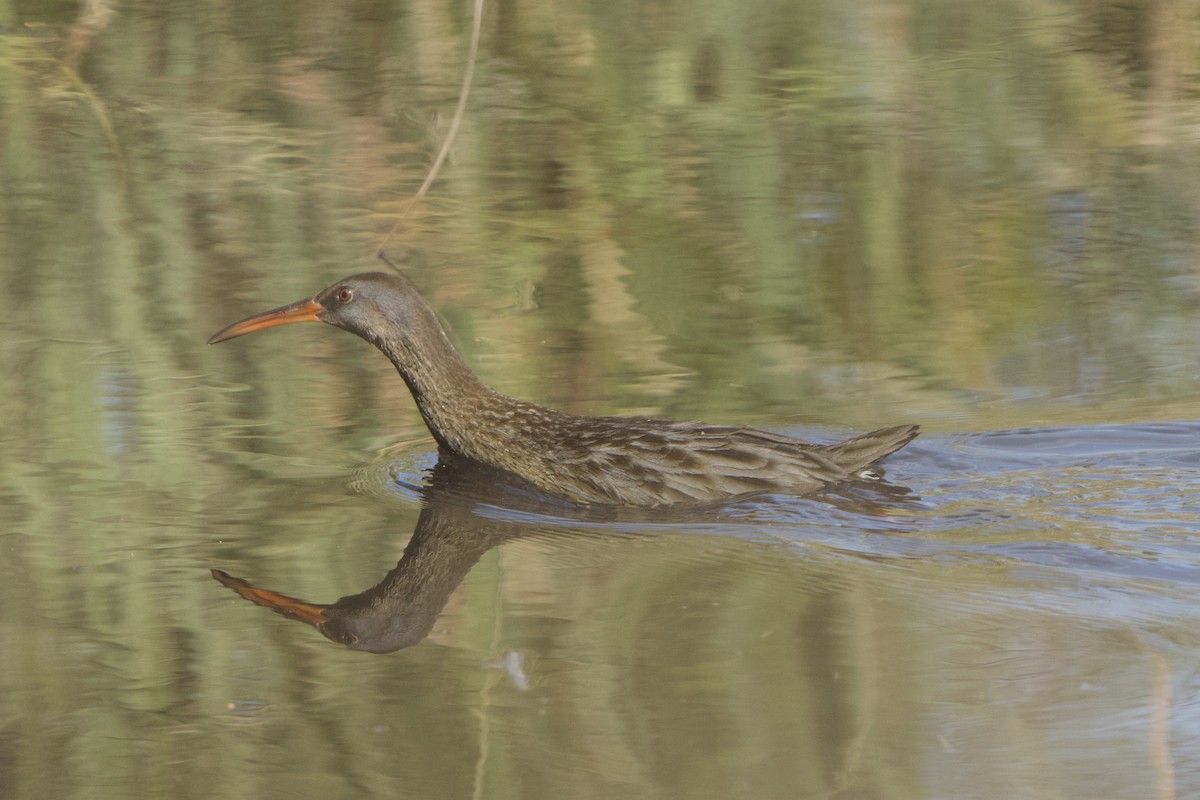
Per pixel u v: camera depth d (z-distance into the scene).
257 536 10.54
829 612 9.25
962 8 25.62
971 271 16.33
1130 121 21.27
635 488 11.49
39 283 16.06
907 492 11.36
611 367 13.98
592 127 21.44
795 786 7.27
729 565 10.09
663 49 23.58
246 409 13.17
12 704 8.19
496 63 23.59
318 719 7.98
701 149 20.50
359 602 9.46
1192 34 24.16
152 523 10.71
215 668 8.55
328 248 17.11
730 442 11.61
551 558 10.26
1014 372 13.73
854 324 15.07
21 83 22.39
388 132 21.28
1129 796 7.13
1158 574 9.80
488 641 8.94
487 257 16.89
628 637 8.92
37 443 12.19
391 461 12.23
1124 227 17.55
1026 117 21.45
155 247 17.19
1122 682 8.29
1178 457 11.84
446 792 7.26
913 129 21.11
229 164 19.94
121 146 20.50
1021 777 7.35
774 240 17.28
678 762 7.56
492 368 13.93
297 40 24.56
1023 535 10.47
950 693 8.20
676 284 16.23
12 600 9.41
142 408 13.04
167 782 7.40
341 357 14.59
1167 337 14.38
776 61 23.67
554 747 7.61
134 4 25.20
